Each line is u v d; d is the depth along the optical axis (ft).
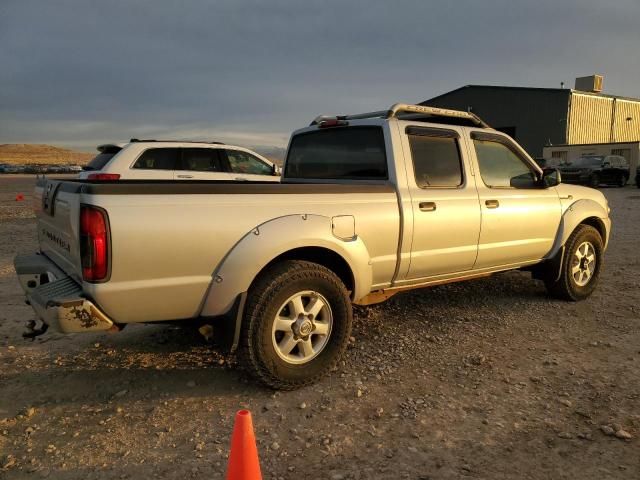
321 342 12.80
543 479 9.02
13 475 9.32
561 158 109.81
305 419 11.12
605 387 12.35
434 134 15.58
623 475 9.10
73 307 10.12
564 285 19.01
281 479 9.09
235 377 13.25
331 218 12.78
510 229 17.10
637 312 18.07
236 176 33.53
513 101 123.13
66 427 10.96
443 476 9.11
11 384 12.97
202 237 11.04
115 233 10.13
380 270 14.10
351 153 15.96
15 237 37.50
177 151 32.40
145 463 9.63
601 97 120.57
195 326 12.05
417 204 14.57
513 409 11.40
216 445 10.19
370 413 11.34
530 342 15.33
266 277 11.96
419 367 13.67
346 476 9.14
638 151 97.45
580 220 19.11
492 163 17.17
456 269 16.12
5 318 18.04
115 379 13.23
